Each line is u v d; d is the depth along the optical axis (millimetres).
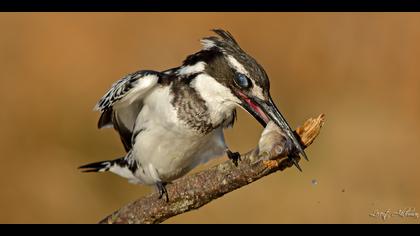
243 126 13500
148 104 8102
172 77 7996
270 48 14812
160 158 8305
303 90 14477
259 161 6789
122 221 7473
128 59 14625
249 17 14977
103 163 9195
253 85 7727
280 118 7633
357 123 13844
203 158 8672
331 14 14930
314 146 13227
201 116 7914
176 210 7285
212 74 7863
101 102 8078
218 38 8109
